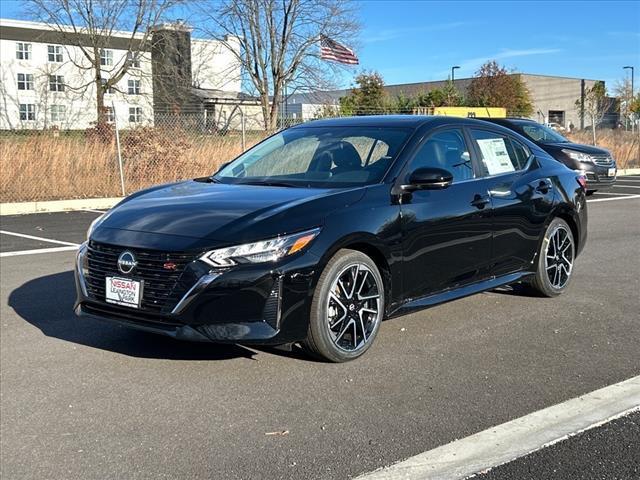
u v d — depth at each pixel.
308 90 31.72
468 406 3.88
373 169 4.90
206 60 37.44
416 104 40.88
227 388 4.13
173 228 4.21
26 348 4.88
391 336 5.17
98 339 5.07
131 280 4.15
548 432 3.54
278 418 3.72
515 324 5.52
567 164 14.96
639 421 3.67
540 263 6.09
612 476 3.09
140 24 31.05
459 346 4.95
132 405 3.90
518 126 15.47
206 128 17.48
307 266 4.12
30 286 6.85
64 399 3.99
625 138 26.84
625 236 10.09
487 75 45.78
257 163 5.60
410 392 4.08
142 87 34.91
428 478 3.08
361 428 3.59
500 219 5.54
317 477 3.10
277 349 4.79
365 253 4.58
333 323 4.39
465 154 5.50
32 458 3.30
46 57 49.22
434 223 4.93
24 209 13.73
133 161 15.86
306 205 4.31
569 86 59.31
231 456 3.30
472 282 5.42
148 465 3.22
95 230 4.52
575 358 4.70
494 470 3.15
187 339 4.01
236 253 3.98
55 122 18.94
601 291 6.63
